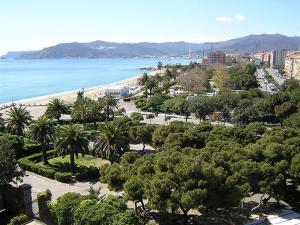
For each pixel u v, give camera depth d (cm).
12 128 8388
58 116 10569
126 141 7112
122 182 4750
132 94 19475
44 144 7256
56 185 6269
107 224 3456
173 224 4512
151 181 4175
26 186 4553
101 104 10706
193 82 18312
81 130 7162
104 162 7644
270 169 4872
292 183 6144
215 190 4259
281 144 5641
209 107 11356
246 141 6731
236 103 11706
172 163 4378
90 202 3753
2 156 4512
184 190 4116
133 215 3566
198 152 5069
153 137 7362
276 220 4728
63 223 3872
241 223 4603
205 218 4728
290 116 9525
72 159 6944
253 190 4988
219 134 6881
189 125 8375
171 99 13438
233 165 4831
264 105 11156
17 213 4616
